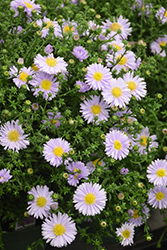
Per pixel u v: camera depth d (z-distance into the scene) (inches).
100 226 21.0
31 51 20.7
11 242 22.4
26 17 22.5
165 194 22.0
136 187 21.1
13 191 20.3
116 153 20.2
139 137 22.5
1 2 22.5
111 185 20.6
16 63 20.4
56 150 19.8
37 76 20.4
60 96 20.8
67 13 23.3
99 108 21.1
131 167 22.1
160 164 21.5
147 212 22.8
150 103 23.5
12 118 20.2
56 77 20.6
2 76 19.9
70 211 21.0
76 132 21.1
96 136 21.0
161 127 23.6
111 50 22.6
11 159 20.0
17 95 20.1
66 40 21.4
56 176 20.3
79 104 21.7
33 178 21.0
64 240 19.9
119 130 21.6
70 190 21.6
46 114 21.0
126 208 20.7
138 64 23.1
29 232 22.4
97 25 23.5
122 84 20.9
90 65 20.9
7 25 21.4
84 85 20.6
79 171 19.8
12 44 21.2
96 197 19.8
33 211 19.8
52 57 20.5
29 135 20.5
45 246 23.1
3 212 21.7
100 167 20.3
